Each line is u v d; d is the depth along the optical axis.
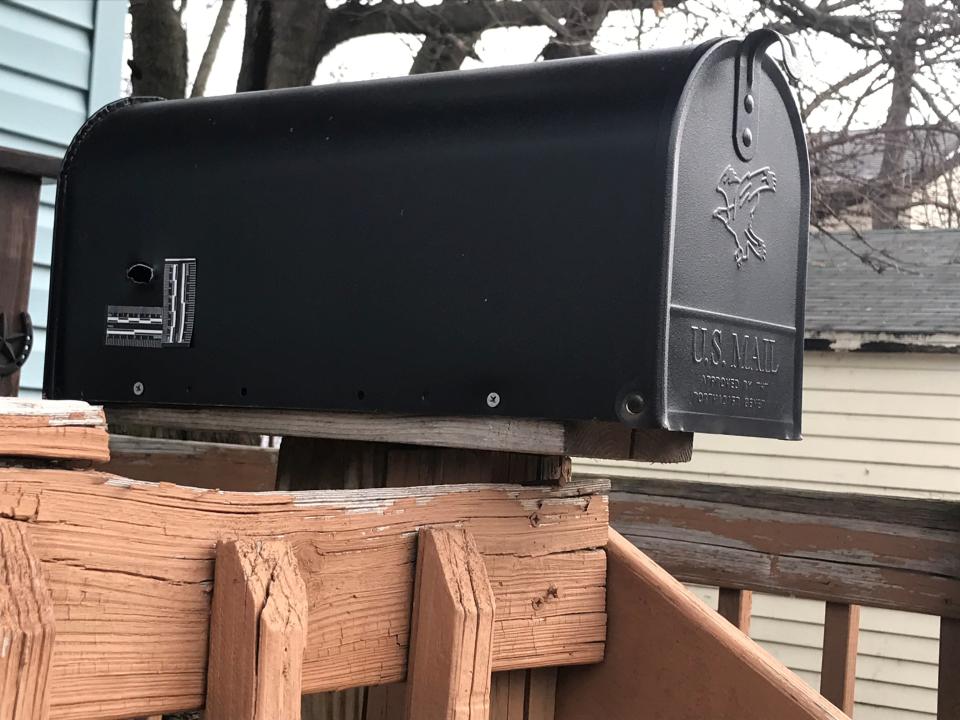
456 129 1.22
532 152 1.17
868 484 9.02
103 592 0.85
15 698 0.73
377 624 1.09
